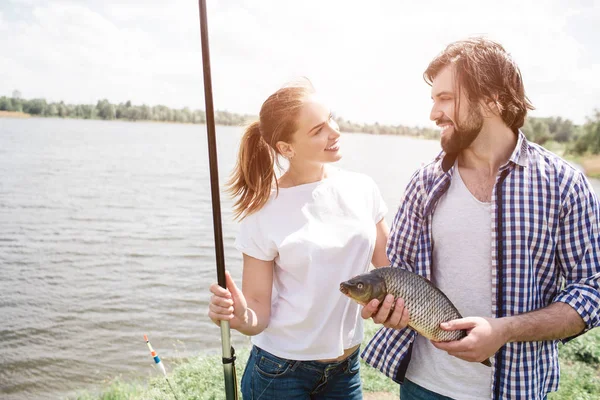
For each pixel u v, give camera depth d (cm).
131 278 2828
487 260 193
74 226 4553
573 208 182
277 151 227
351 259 228
